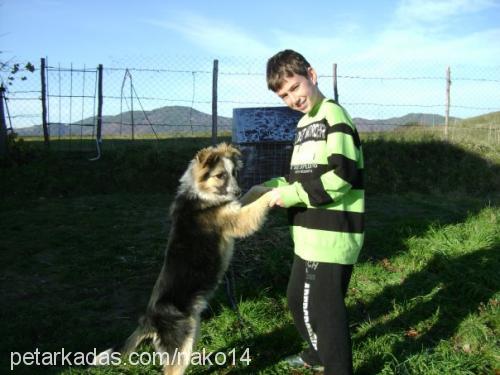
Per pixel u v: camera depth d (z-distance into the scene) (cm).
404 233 652
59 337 414
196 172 364
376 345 381
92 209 845
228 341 398
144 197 943
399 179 1078
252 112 773
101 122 1096
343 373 274
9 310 460
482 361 354
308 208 276
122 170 1029
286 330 409
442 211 853
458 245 589
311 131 278
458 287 483
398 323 425
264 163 718
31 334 417
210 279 346
